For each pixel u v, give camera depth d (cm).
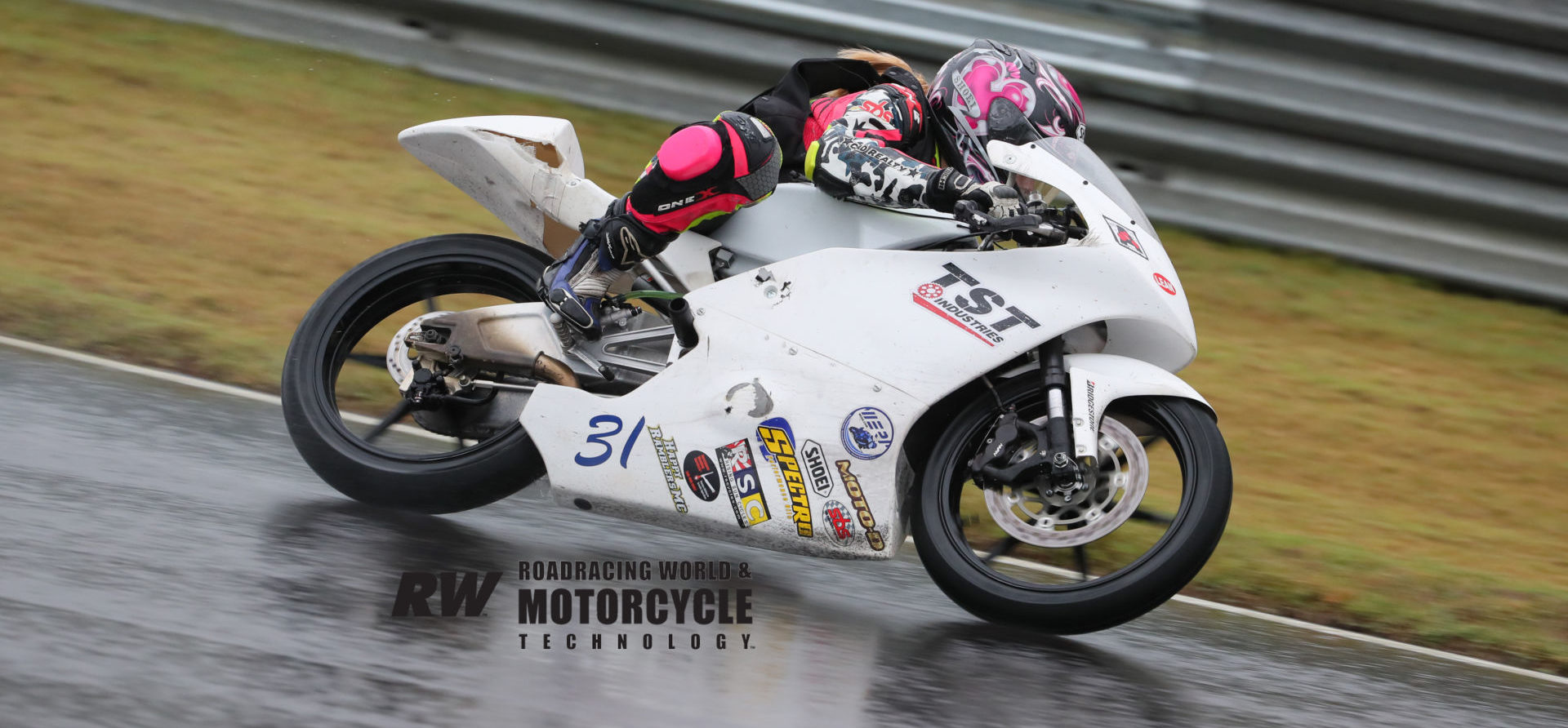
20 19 3200
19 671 909
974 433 1298
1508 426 2372
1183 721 1095
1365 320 2628
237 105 2944
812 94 1434
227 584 1115
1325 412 2334
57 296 2020
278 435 1634
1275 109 2683
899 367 1265
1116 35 2733
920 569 1506
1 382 1642
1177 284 1316
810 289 1300
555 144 1403
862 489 1269
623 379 1397
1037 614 1229
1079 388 1237
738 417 1288
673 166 1279
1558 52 2572
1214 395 2339
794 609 1281
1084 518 1262
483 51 3016
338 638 1037
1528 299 2711
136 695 898
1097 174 1339
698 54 2872
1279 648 1361
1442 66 2619
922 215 1337
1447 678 1339
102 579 1085
